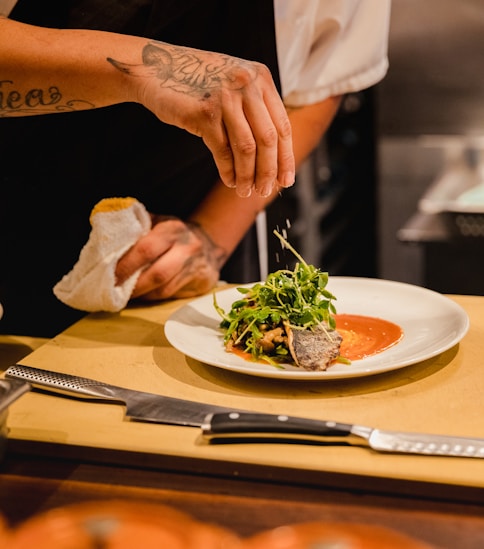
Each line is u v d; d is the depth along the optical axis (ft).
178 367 4.00
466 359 3.92
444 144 12.35
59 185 5.71
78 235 5.88
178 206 5.99
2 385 3.01
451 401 3.46
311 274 4.14
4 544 2.35
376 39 5.98
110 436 3.20
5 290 6.03
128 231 4.70
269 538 2.33
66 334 4.54
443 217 10.72
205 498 2.86
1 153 5.54
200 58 3.90
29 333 6.12
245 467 2.97
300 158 6.07
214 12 5.33
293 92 5.83
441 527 2.65
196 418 3.29
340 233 12.80
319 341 3.82
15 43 4.13
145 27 5.25
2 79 4.18
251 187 3.87
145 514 2.44
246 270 6.59
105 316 4.86
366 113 12.51
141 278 4.86
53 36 4.17
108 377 3.90
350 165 12.85
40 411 3.45
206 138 3.77
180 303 5.08
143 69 3.95
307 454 3.00
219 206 5.66
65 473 3.06
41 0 5.02
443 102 12.16
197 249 5.10
